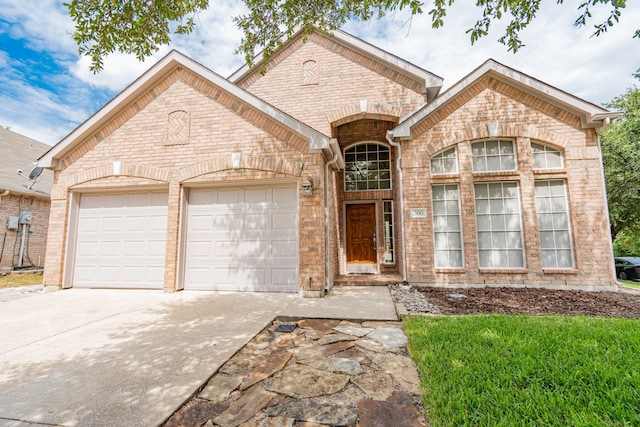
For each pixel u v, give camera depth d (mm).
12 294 7109
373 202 10453
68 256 7816
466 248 7617
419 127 8086
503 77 7852
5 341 3902
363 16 5797
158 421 2236
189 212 7672
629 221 17516
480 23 4797
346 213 10562
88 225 8023
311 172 6957
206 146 7492
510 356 3178
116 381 2848
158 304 5891
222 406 2496
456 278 7574
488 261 7707
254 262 7234
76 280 7844
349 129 10773
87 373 3010
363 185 10594
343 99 9922
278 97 10281
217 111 7570
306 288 6621
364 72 9945
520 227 7668
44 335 4129
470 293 6773
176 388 2721
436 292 6926
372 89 9828
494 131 7777
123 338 4004
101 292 7227
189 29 5387
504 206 7797
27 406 2432
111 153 7867
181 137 7625
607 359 3027
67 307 5703
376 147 10734
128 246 7770
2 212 12125
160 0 4457
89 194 8148
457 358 3174
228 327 4461
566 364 2930
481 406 2328
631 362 2914
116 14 4387
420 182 7945
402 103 9625
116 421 2236
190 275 7445
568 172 7496
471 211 7691
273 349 3736
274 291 7059
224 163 7344
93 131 8016
